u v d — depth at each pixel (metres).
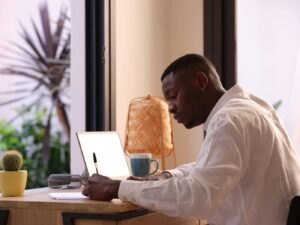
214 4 3.34
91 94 3.03
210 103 1.87
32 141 4.23
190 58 1.88
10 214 1.88
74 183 2.32
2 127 4.15
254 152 1.69
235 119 1.65
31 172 4.21
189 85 1.85
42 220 1.82
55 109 4.30
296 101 3.17
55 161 4.28
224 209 1.74
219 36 3.33
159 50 3.44
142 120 2.81
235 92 1.84
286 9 3.20
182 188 1.60
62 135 4.31
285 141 1.82
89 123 3.03
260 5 3.27
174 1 3.53
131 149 2.84
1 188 2.00
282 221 1.70
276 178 1.71
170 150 2.89
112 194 1.75
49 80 4.27
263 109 1.82
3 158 2.03
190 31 3.45
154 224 1.90
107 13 3.03
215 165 1.58
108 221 1.70
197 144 3.39
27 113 4.23
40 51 4.24
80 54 3.07
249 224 1.70
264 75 3.26
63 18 4.24
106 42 3.02
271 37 3.24
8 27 4.14
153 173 2.42
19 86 4.20
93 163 2.39
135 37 3.24
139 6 3.28
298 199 1.58
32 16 4.21
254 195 1.69
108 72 3.03
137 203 1.68
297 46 3.17
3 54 4.13
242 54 3.32
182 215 1.61
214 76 1.89
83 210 1.73
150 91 3.36
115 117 3.06
